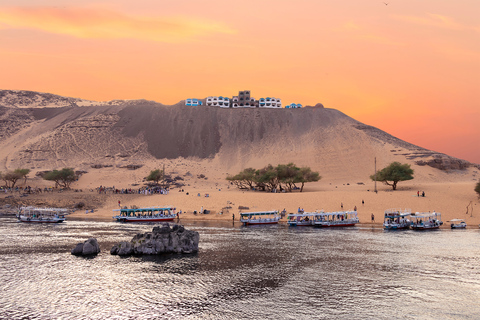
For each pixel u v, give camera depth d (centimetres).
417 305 4225
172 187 17962
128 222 10469
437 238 8094
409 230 9312
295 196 12888
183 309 4075
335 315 3947
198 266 5719
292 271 5484
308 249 6938
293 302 4294
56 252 6494
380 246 7225
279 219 10762
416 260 6125
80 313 3944
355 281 5038
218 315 3928
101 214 12062
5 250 6612
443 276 5256
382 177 14600
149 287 4762
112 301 4284
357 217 10400
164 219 10781
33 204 12888
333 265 5809
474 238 8119
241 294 4541
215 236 8294
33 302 4225
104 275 5212
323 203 12031
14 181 16688
